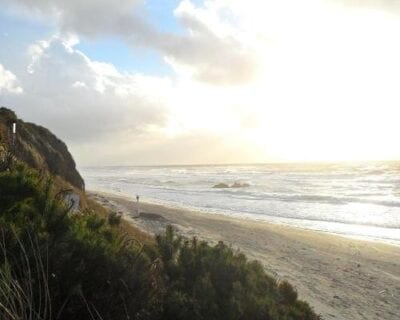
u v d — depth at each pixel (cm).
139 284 395
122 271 386
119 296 362
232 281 596
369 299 1429
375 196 5394
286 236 2680
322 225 3281
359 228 3153
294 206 4528
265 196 5659
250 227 2997
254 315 545
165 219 3075
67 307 323
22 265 322
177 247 661
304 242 2503
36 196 440
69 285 329
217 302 527
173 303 450
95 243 390
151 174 15488
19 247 333
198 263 606
